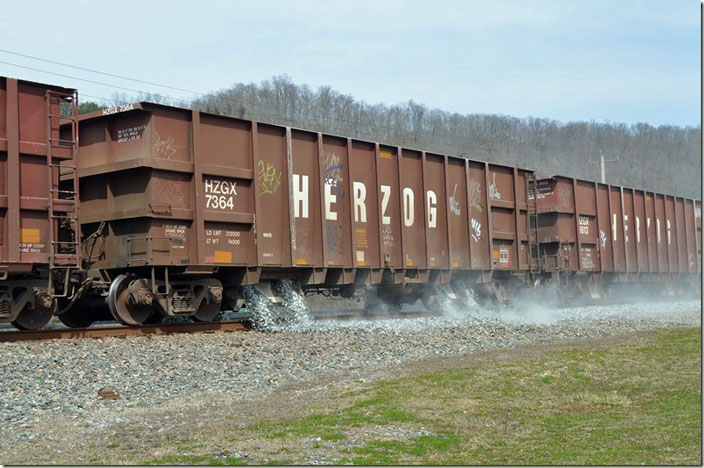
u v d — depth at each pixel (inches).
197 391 392.8
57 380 389.1
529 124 3617.1
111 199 601.3
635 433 307.1
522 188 1015.0
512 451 278.2
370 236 770.2
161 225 584.1
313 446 279.9
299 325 677.9
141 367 428.8
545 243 1109.7
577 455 271.0
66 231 549.3
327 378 443.8
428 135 3051.2
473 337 633.6
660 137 3784.5
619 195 1293.1
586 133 3752.5
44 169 524.7
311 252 703.1
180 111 601.3
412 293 890.7
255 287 671.1
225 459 260.8
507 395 393.7
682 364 498.6
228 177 630.5
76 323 652.1
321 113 2706.7
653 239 1405.0
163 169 580.4
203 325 610.5
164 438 294.7
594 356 535.2
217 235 622.8
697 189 3609.7
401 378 437.1
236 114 2249.0
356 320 749.9
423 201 836.6
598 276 1202.0
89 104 1423.5
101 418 330.3
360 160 764.0
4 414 326.3
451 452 276.1
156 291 577.9
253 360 474.0
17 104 508.7
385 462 260.1
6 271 497.4
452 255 871.1
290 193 677.9
